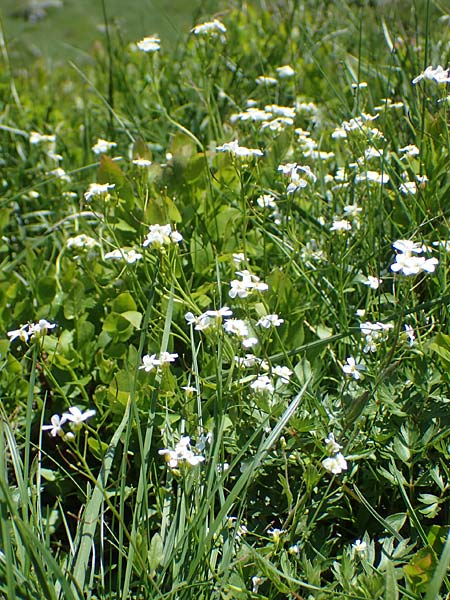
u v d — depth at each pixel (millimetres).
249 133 540
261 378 336
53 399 414
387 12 654
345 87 595
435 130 446
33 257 474
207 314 335
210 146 511
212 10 748
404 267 318
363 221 425
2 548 314
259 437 353
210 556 311
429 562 293
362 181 437
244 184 450
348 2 693
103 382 400
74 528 375
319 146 490
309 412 351
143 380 372
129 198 445
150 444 353
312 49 640
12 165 622
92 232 472
